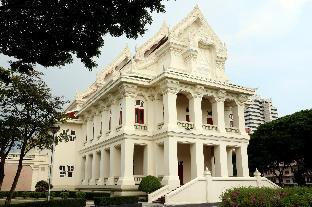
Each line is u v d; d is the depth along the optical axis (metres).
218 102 31.94
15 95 19.81
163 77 28.53
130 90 29.92
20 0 10.69
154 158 29.38
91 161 38.66
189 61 32.31
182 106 33.38
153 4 11.73
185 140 28.41
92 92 44.22
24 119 20.03
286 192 10.01
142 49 37.22
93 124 39.19
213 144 30.31
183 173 31.88
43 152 41.75
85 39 12.24
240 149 32.50
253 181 27.41
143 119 30.84
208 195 24.50
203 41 33.72
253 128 143.12
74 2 11.13
